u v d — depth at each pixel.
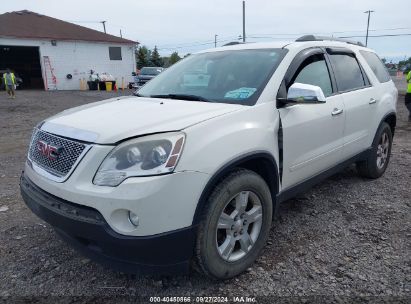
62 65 30.28
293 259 3.25
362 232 3.72
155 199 2.38
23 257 3.34
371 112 4.77
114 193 2.38
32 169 3.00
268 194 3.14
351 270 3.07
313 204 4.44
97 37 31.80
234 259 2.93
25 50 34.66
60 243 3.58
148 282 2.96
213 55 4.16
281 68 3.46
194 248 2.66
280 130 3.23
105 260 2.62
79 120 2.91
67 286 2.92
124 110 3.08
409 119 11.24
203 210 2.63
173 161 2.44
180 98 3.52
